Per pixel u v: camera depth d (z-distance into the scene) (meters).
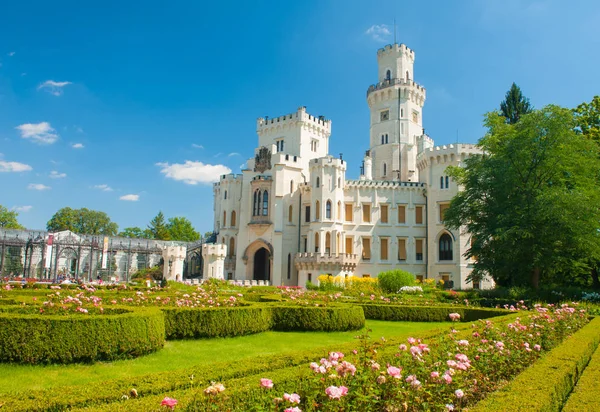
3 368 13.32
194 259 82.94
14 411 7.24
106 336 14.65
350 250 67.00
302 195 70.00
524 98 67.06
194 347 17.41
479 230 43.94
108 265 82.19
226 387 7.79
